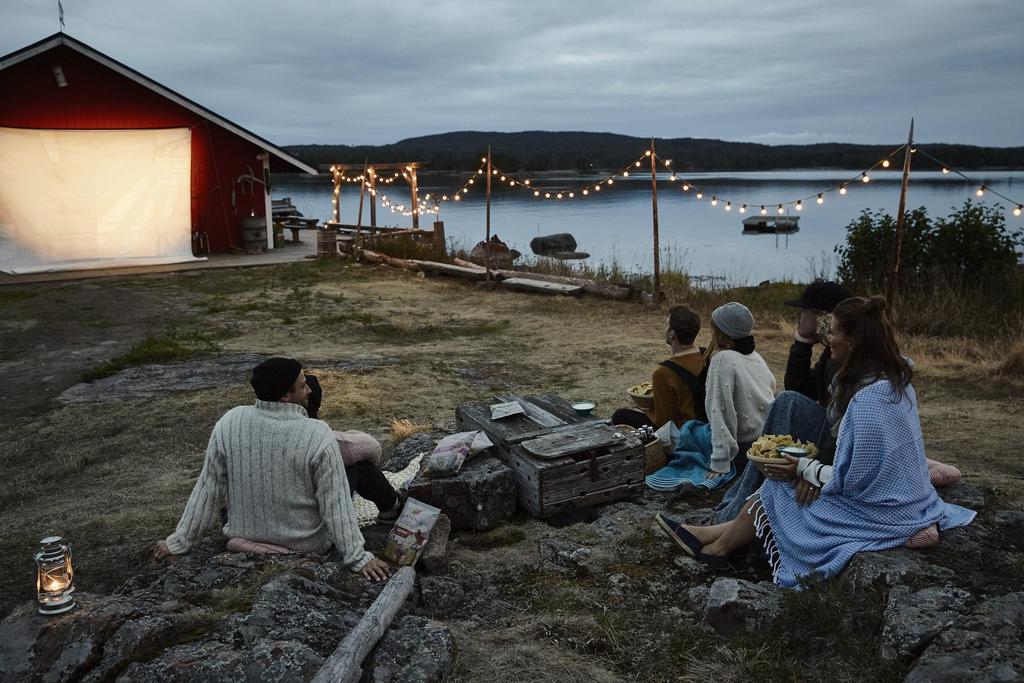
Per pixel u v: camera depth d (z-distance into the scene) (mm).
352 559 3635
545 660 3055
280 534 3695
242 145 21531
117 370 9469
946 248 12664
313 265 19188
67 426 7344
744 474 4051
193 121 20594
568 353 9992
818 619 3072
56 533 4809
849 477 3309
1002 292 12062
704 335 10852
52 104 18438
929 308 11062
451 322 12391
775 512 3570
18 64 17891
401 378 8664
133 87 19469
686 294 13734
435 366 9336
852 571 3242
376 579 3609
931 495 3480
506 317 12641
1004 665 2447
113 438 6973
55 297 14859
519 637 3270
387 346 10828
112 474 6074
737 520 3768
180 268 18562
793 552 3484
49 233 18000
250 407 3752
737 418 4809
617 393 7938
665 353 9766
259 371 3670
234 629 2908
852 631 3006
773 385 4953
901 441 3285
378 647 2910
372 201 24031
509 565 4027
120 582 4090
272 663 2609
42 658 2717
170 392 8398
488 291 15141
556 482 4547
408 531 3918
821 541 3381
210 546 3779
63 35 17969
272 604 3031
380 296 14898
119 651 2734
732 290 15039
